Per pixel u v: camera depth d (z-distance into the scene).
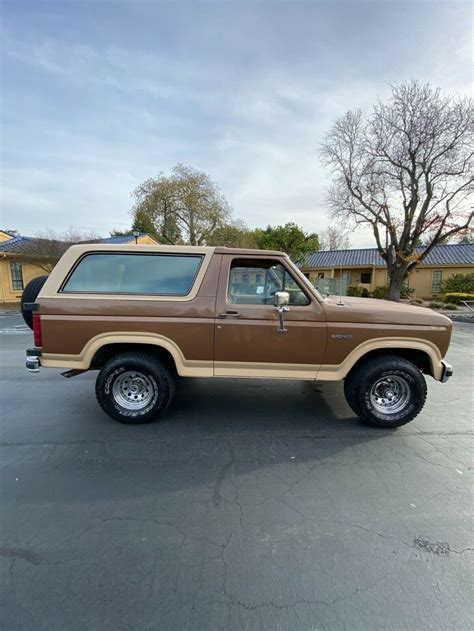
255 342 3.27
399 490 2.40
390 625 1.46
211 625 1.45
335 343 3.27
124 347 3.49
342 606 1.54
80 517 2.09
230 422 3.51
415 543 1.91
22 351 7.08
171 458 2.79
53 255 18.12
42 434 3.20
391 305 3.61
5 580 1.65
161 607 1.53
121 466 2.66
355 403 3.40
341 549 1.87
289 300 3.34
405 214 17.48
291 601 1.56
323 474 2.59
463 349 7.62
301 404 4.02
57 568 1.72
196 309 3.25
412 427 3.42
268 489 2.40
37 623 1.45
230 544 1.89
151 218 23.05
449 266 24.06
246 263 3.41
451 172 15.39
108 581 1.65
